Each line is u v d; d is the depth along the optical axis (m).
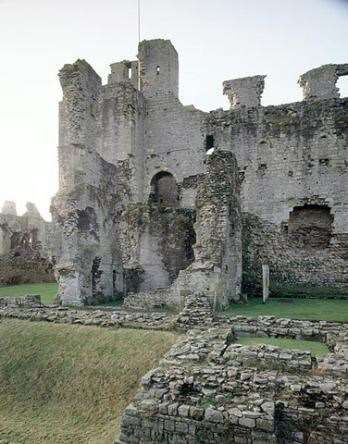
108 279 17.89
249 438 5.32
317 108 23.09
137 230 18.69
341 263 21.48
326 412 5.59
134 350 9.20
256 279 21.83
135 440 5.87
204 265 13.60
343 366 6.50
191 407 5.71
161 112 28.17
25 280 26.19
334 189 22.30
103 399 7.91
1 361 9.77
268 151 24.06
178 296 13.79
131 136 26.22
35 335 10.69
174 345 8.17
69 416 7.64
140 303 14.33
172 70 29.08
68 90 17.00
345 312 13.63
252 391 6.03
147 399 6.08
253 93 26.62
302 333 9.54
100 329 10.65
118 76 31.80
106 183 18.86
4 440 6.89
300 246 22.59
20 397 8.45
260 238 23.12
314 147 22.97
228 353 7.15
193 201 26.27
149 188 27.91
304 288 21.41
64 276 15.30
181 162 27.05
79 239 15.73
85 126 16.98
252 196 24.03
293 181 23.23
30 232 39.75
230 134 25.28
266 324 10.02
